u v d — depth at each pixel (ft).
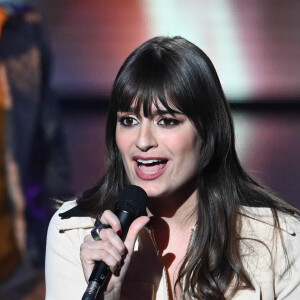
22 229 49.42
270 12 49.39
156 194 20.45
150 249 21.54
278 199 22.84
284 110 50.39
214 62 49.96
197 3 49.49
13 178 49.57
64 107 50.88
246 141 50.80
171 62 20.03
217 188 21.75
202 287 20.74
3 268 48.65
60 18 50.37
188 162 20.62
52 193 50.21
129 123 20.48
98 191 22.72
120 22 50.19
